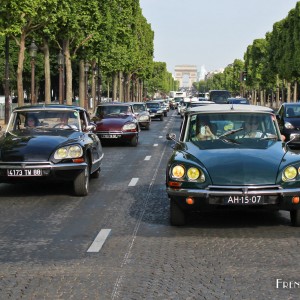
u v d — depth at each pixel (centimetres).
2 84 8069
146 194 1211
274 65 8775
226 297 575
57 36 4128
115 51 6228
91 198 1162
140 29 9044
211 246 775
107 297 578
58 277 644
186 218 928
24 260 714
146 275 649
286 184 830
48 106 1316
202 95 9575
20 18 2606
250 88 12812
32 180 1130
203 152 885
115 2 5219
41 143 1153
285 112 2333
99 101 6112
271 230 867
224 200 825
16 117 1282
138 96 11856
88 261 707
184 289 600
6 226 909
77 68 8500
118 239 819
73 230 880
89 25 4188
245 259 712
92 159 1268
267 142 938
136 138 2491
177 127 4131
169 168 859
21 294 589
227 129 979
